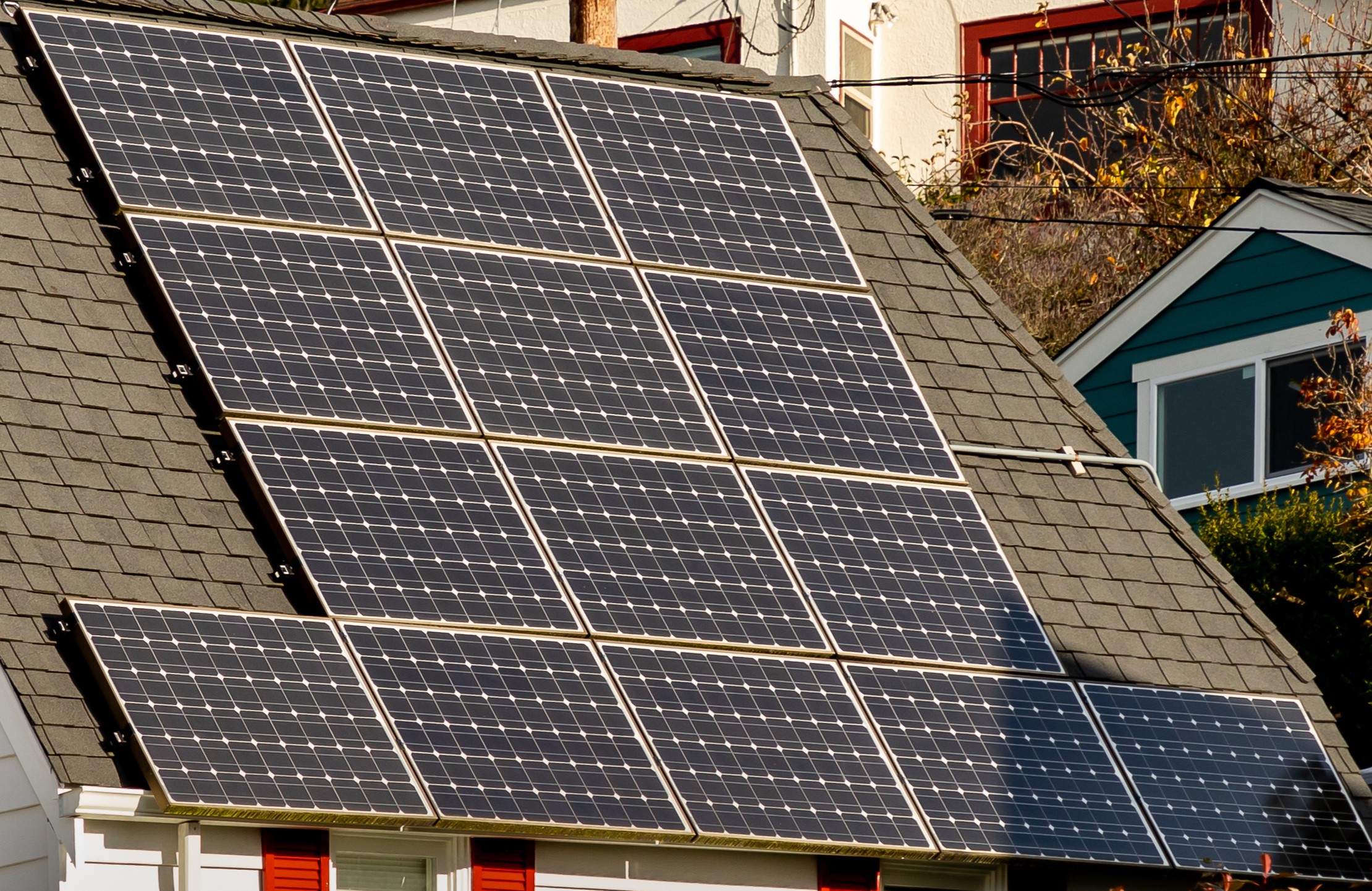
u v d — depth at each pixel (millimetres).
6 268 66375
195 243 69000
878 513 71000
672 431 70312
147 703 56906
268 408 65688
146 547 61656
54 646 58156
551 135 78375
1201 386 107625
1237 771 68875
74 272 67438
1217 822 66938
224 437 65312
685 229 77062
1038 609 71562
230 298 68000
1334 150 138375
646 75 83375
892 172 84188
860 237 80938
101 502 62125
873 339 76438
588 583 64938
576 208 76000
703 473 69562
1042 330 139125
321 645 60406
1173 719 69875
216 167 71750
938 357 78250
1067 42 156875
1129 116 151000
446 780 58625
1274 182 105688
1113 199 144625
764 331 74812
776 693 64375
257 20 78500
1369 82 137125
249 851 57938
